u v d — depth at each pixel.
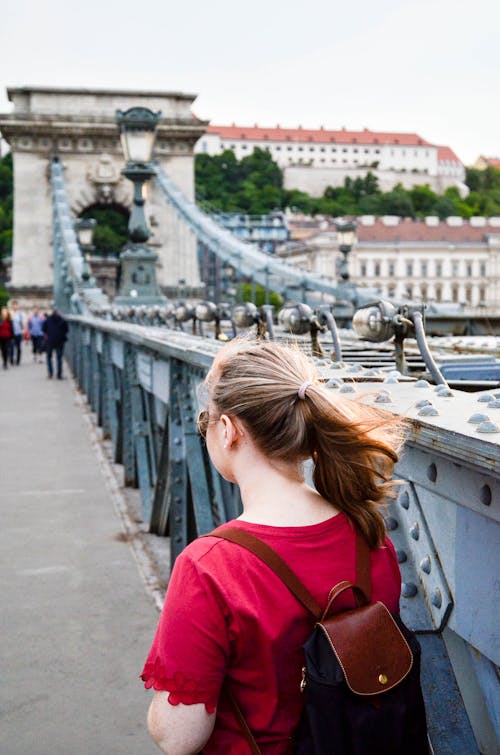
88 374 15.31
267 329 4.12
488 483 1.57
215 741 1.49
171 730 1.43
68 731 3.26
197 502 4.53
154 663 1.46
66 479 8.23
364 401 2.03
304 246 78.75
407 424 1.70
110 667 3.82
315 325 3.53
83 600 4.70
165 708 1.43
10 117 57.12
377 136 192.38
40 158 58.19
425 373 3.43
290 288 18.95
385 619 1.45
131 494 7.61
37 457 9.48
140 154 13.75
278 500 1.56
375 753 1.38
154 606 4.59
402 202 154.00
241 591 1.44
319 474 1.56
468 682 1.83
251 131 187.62
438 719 1.85
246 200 148.75
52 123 57.50
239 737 1.47
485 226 87.44
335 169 171.00
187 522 4.98
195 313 5.47
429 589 1.93
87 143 58.53
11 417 13.20
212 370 1.66
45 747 3.14
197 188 149.50
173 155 60.31
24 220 58.00
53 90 59.19
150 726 1.46
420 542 1.97
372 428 1.58
